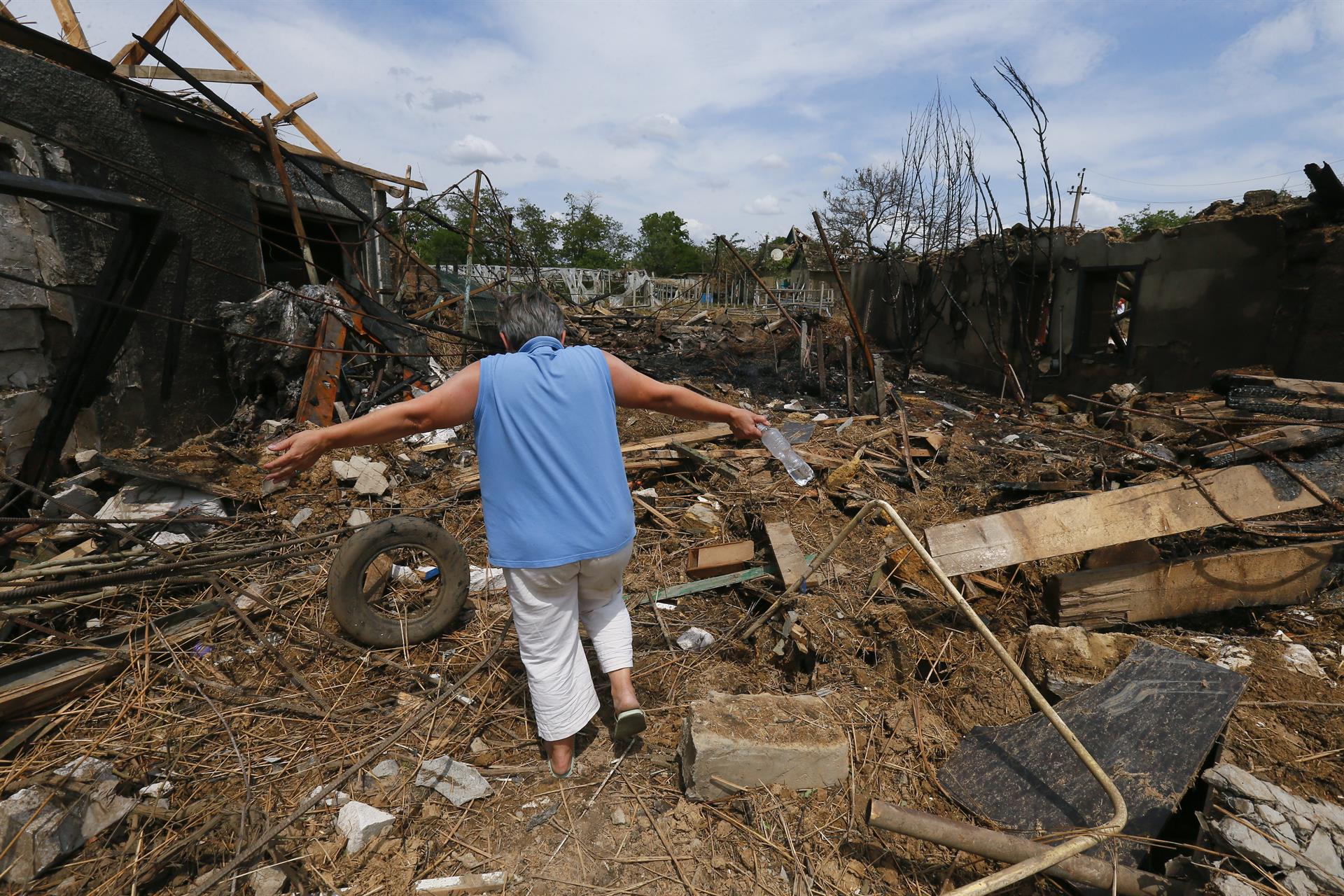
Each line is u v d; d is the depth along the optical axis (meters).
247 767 2.39
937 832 1.82
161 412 6.10
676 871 2.03
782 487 5.25
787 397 9.69
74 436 5.31
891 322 14.29
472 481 5.18
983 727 2.58
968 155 10.90
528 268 11.64
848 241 15.88
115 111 5.61
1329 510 3.71
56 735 2.54
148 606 3.41
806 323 11.66
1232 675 2.61
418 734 2.60
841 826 2.18
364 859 2.02
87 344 3.78
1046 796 2.24
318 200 8.48
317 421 6.79
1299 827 1.88
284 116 8.38
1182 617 3.33
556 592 2.20
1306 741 2.41
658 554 4.27
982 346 11.07
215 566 3.68
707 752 2.21
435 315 11.30
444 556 3.18
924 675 3.02
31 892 1.90
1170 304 7.86
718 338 12.78
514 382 2.09
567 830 2.17
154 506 4.52
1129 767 2.28
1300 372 6.60
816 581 3.68
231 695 2.82
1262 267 6.90
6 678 2.72
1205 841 1.96
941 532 3.36
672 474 5.60
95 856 2.03
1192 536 3.85
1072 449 6.33
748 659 3.22
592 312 14.45
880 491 5.19
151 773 2.38
